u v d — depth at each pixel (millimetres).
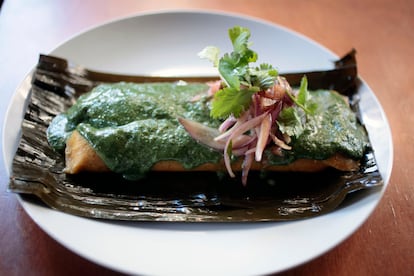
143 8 424
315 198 273
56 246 229
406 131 326
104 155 265
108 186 269
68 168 268
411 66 384
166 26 380
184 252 219
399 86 364
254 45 373
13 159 250
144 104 287
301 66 362
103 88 302
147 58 365
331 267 235
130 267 205
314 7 444
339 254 242
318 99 313
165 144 270
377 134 296
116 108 284
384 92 357
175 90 308
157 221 240
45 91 302
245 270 209
